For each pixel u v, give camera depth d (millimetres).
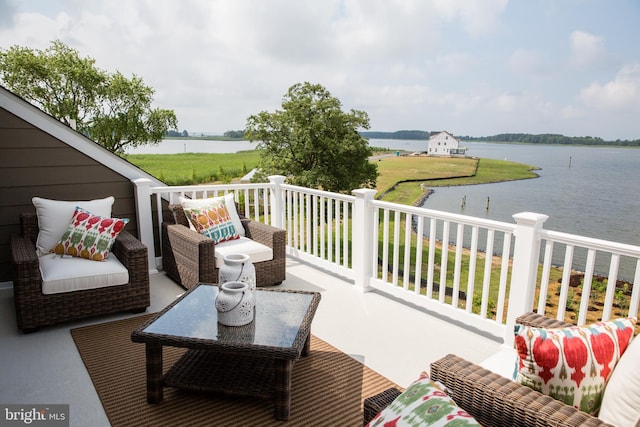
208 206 4074
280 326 2229
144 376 2498
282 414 2107
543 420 1164
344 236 4258
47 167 4078
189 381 2215
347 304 3662
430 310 3518
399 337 3066
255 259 3846
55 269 3121
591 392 1269
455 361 1458
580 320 2518
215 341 2037
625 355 1293
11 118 3875
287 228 5418
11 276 4012
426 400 1158
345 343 2969
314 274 4461
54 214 3551
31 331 3037
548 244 2623
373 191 3842
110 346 2859
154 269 4438
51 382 2424
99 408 2193
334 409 2217
